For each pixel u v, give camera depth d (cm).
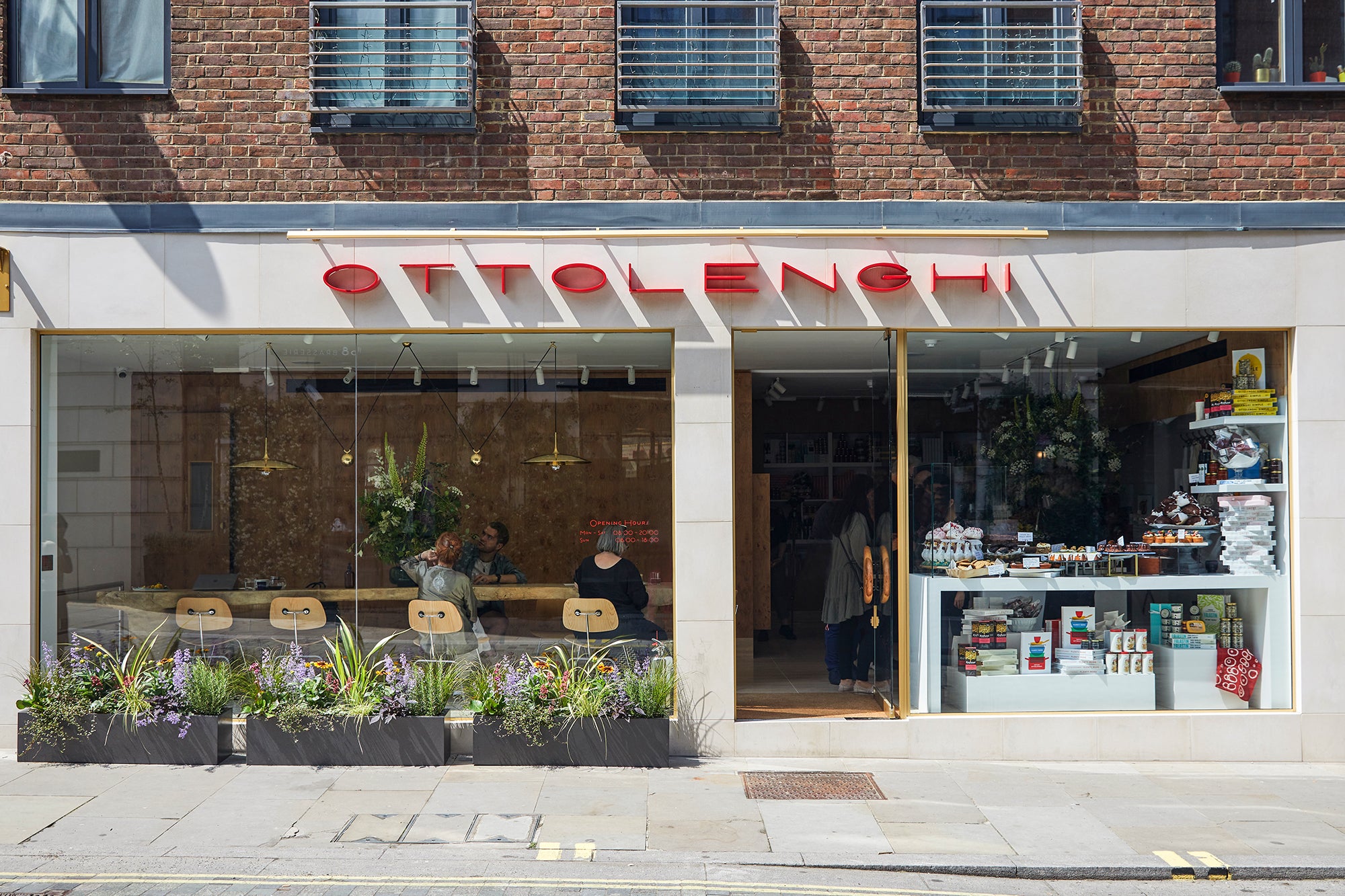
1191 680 852
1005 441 855
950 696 844
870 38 834
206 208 821
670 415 848
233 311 823
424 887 547
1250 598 853
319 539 885
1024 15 845
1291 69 842
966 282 829
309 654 879
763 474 1137
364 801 688
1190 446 862
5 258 814
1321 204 823
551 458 866
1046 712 845
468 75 821
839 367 950
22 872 564
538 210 823
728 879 567
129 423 866
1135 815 679
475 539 873
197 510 878
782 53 834
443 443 877
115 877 558
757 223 825
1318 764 820
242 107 825
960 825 656
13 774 743
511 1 833
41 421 838
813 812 677
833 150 831
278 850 598
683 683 821
